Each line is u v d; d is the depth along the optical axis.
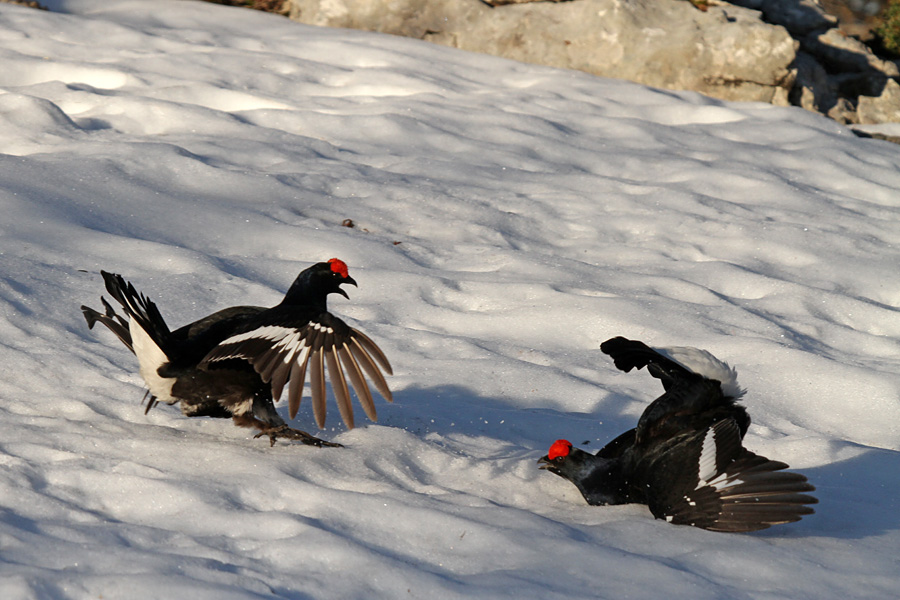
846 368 10.43
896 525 6.82
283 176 15.59
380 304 11.55
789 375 10.34
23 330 9.36
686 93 23.39
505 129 19.41
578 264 13.34
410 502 6.60
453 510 6.48
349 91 21.36
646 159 18.56
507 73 23.56
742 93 23.91
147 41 22.81
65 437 7.23
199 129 17.80
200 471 6.83
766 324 11.70
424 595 5.18
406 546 5.91
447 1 25.55
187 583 4.97
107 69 20.20
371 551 5.60
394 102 20.38
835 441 8.59
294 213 14.30
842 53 26.48
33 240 11.59
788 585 5.63
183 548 5.56
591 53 24.42
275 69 21.92
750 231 15.15
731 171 17.98
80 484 6.45
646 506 6.90
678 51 23.83
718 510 6.14
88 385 8.50
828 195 17.59
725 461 6.31
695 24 24.16
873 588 5.65
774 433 9.17
